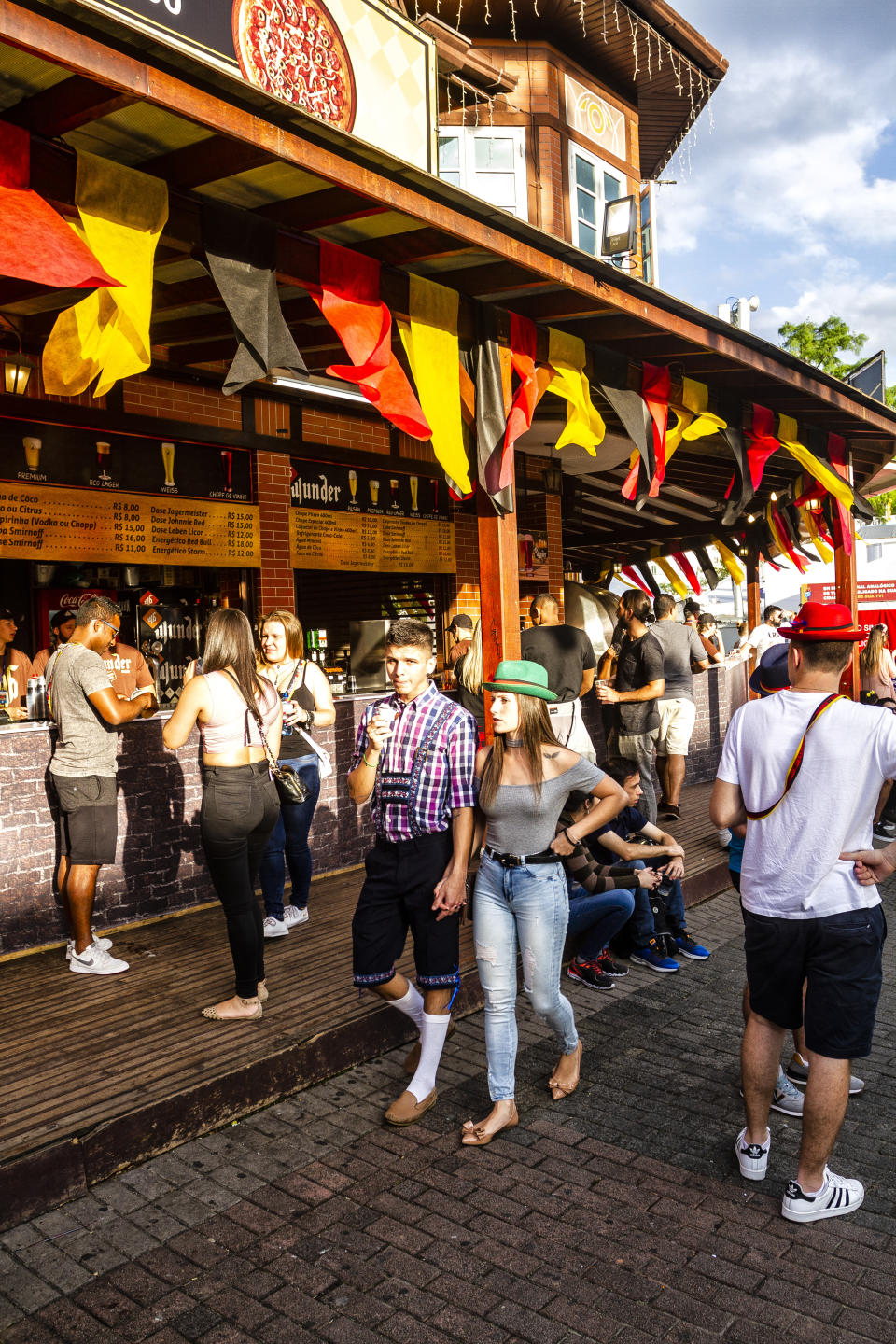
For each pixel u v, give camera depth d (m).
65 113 3.22
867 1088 4.17
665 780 8.70
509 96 11.45
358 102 6.09
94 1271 2.91
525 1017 4.92
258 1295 2.81
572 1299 2.79
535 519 11.40
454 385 4.97
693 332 6.14
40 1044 4.02
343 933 5.45
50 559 6.64
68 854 4.81
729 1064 4.39
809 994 3.15
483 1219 3.19
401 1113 3.78
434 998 3.83
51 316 6.11
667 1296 2.80
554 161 11.65
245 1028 4.20
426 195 4.09
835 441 9.73
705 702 10.80
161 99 3.02
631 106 13.12
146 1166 3.47
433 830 3.74
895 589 18.08
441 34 9.25
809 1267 2.93
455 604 10.13
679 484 11.80
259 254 3.94
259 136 3.35
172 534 7.41
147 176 3.51
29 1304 2.77
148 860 5.65
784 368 7.23
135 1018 4.28
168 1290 2.83
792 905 3.14
